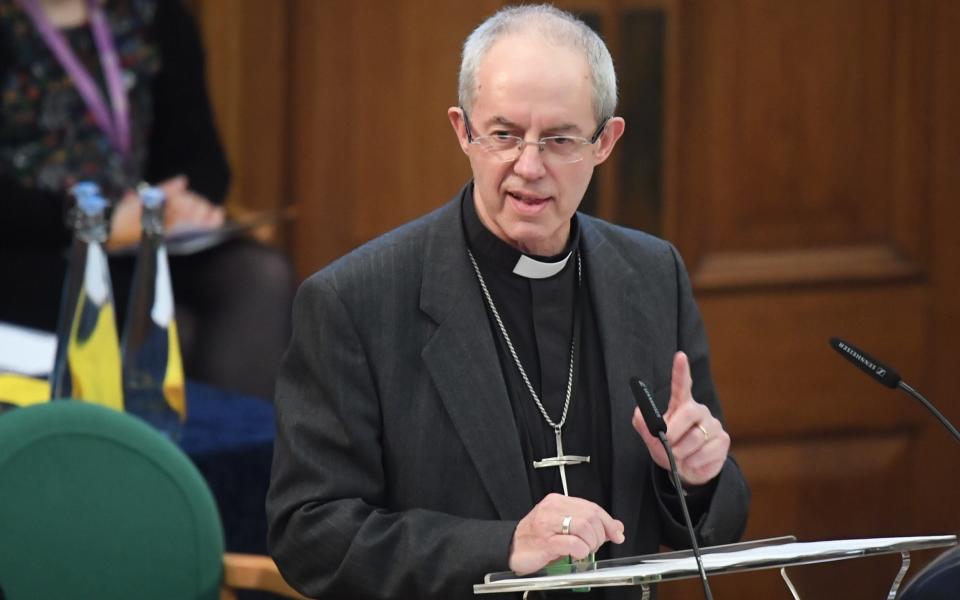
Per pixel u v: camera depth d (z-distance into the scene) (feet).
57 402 31.50
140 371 37.93
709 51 59.11
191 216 52.85
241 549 38.65
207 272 53.62
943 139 61.05
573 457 28.71
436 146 59.47
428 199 59.72
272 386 52.54
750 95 59.62
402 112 59.41
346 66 59.47
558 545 24.95
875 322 61.26
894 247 61.31
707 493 28.71
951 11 60.54
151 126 55.11
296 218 60.18
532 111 26.35
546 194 26.71
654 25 58.54
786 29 59.57
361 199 59.93
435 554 26.45
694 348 30.68
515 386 29.17
